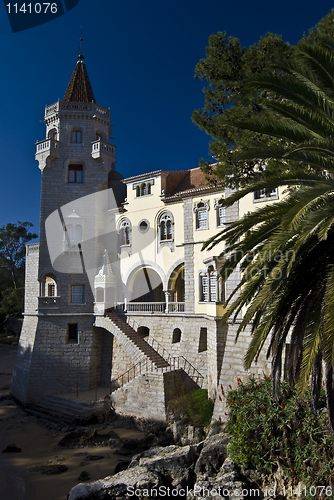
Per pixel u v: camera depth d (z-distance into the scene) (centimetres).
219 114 2106
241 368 2489
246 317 1229
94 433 2880
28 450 2795
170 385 3055
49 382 3862
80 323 4050
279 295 1274
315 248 1287
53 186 4194
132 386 3186
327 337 1015
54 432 3116
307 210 1080
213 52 2023
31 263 4538
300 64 1366
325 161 1273
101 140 4284
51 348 3938
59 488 2156
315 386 1200
